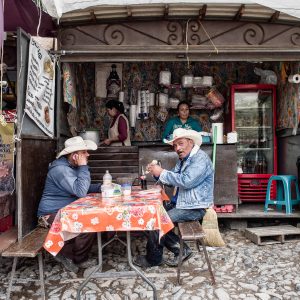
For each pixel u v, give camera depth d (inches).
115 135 274.4
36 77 171.5
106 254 191.3
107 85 299.7
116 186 154.5
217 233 190.9
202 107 294.2
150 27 216.7
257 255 187.8
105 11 205.2
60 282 154.5
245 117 289.1
